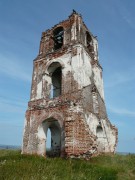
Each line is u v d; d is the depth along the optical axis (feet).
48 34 63.57
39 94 52.26
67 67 50.80
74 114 41.63
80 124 40.34
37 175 21.57
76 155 37.76
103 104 57.00
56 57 54.95
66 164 29.66
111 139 54.65
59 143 58.80
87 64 53.62
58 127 60.54
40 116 48.01
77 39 55.16
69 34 57.82
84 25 63.57
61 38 65.57
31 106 51.26
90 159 38.09
